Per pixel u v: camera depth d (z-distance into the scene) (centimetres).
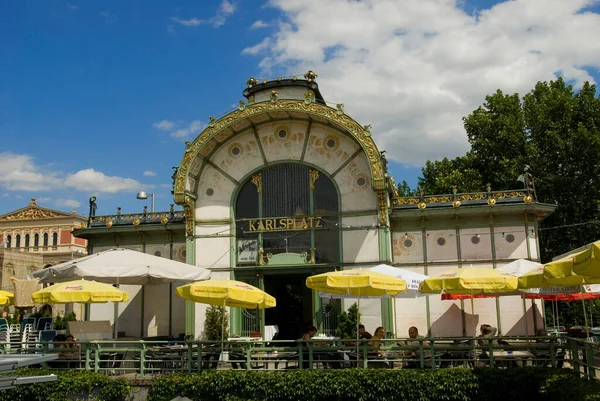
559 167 3466
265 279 2403
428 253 2289
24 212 9000
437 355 1627
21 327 2567
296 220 2259
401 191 4731
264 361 1611
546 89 3766
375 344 1730
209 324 2173
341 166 2258
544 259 3553
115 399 1608
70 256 8075
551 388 1373
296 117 2269
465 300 2223
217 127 2230
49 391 1598
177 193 2227
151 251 2448
